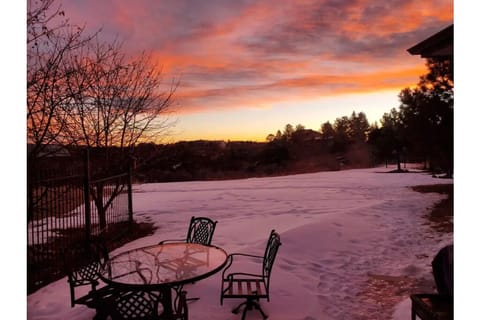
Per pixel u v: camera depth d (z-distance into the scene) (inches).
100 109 388.2
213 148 1562.5
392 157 1747.0
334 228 327.3
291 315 161.2
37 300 186.2
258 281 160.2
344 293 193.2
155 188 807.1
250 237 311.1
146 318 113.3
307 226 319.9
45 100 291.0
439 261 122.5
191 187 820.0
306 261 247.8
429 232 333.7
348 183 831.7
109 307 120.3
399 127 847.7
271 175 1385.3
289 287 194.4
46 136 302.8
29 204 235.8
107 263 162.7
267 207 499.8
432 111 669.9
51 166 315.9
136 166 433.7
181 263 158.6
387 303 179.8
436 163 781.3
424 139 700.7
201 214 459.8
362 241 303.1
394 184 783.1
